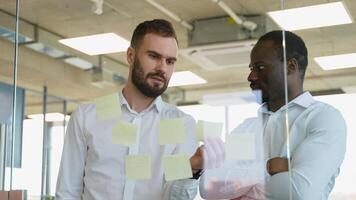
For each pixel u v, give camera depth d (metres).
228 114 1.18
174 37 1.27
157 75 1.23
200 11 2.41
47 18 3.13
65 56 3.51
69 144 1.28
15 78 3.32
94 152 1.23
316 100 1.20
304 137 1.11
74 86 3.51
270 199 1.06
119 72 2.87
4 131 3.17
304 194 1.04
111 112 1.25
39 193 2.61
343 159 1.16
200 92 2.02
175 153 1.16
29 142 2.99
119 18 2.76
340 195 1.16
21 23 3.10
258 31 2.14
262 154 1.10
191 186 1.12
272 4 2.19
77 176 1.25
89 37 3.14
